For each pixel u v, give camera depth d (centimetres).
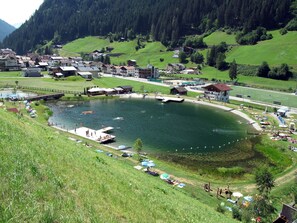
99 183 1670
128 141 8031
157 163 6431
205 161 6881
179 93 15425
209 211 3066
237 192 5209
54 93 13925
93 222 1136
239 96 15325
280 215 3997
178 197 2972
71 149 2569
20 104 10956
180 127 9762
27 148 1619
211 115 11588
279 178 5931
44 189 1184
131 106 12875
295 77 19138
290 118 11094
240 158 7169
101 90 14988
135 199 1734
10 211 912
